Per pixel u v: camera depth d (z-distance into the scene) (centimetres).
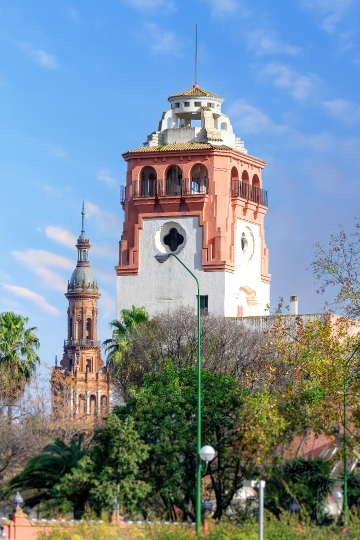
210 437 7844
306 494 7356
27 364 11500
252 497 7475
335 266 8706
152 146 12850
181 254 12606
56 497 7431
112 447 7544
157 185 12644
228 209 12588
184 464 7812
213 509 8025
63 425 10200
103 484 7388
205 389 8062
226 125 13062
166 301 12619
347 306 8631
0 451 8956
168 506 7700
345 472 7281
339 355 8212
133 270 12694
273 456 7825
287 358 8375
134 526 6756
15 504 7644
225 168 12606
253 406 7681
